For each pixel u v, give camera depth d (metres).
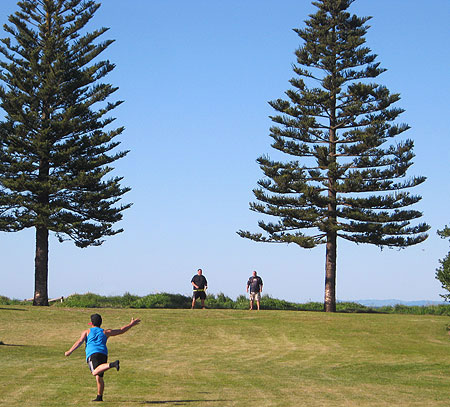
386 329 25.22
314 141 35.56
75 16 36.47
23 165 33.78
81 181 34.12
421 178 33.84
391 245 34.03
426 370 17.17
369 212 33.88
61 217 34.44
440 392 13.45
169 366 16.44
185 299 37.19
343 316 28.75
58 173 35.16
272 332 24.22
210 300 37.31
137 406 10.39
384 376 15.98
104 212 35.47
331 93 35.12
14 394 11.13
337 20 35.62
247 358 18.69
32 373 13.99
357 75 35.50
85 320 25.61
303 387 13.43
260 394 12.17
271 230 34.69
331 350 20.75
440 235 24.34
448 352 20.62
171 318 26.81
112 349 19.94
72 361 16.52
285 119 35.22
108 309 30.03
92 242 35.34
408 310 36.28
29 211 33.91
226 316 27.84
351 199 34.09
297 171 34.72
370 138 33.16
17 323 24.16
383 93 33.94
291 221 34.34
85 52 36.56
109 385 12.85
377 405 11.27
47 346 19.55
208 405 10.68
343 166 34.59
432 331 25.00
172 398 11.41
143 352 19.44
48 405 10.14
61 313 27.33
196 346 21.09
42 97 34.62
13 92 34.44
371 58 35.31
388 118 34.38
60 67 34.97
